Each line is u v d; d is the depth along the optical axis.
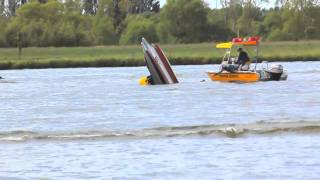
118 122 117.69
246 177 73.88
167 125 111.94
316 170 75.94
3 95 185.00
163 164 81.06
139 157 85.44
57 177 75.81
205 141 95.44
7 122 121.88
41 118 127.06
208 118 121.19
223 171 76.81
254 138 96.88
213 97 163.62
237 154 85.69
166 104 148.25
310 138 95.50
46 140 99.25
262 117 120.62
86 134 103.62
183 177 74.56
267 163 80.06
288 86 194.50
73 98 170.50
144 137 99.88
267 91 178.75
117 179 74.25
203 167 79.00
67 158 85.69
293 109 133.25
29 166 81.50
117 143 95.56
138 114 129.50
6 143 97.62
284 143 92.19
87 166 80.88
